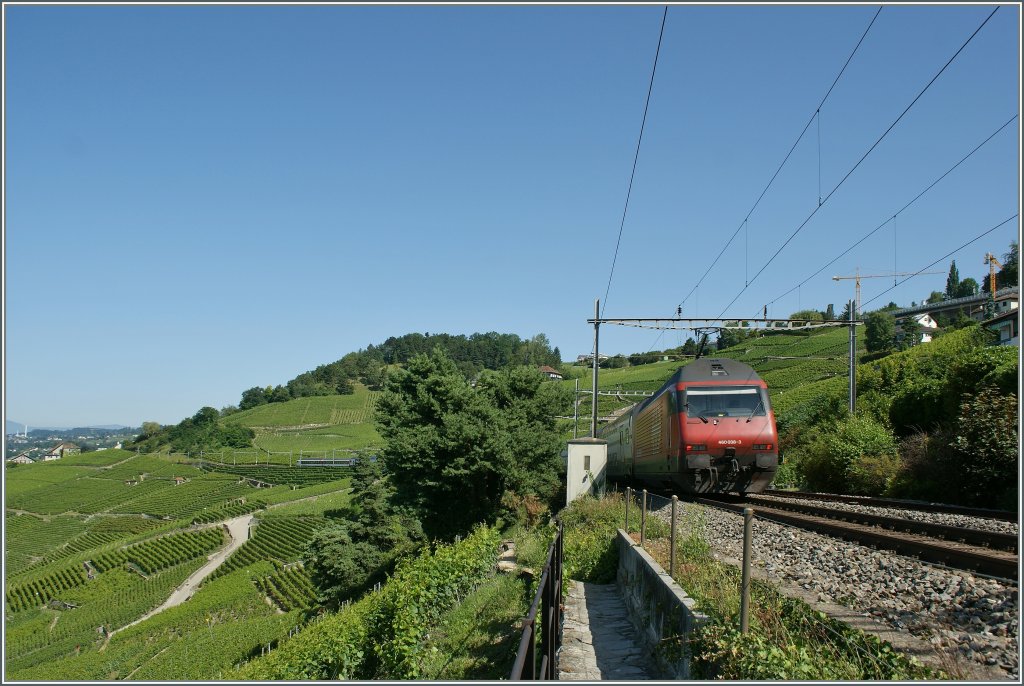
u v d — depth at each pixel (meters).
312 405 169.25
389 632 16.12
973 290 92.38
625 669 8.45
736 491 20.78
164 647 50.44
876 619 6.94
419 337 194.62
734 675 5.40
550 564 7.94
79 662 51.03
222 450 145.38
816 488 29.48
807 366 65.25
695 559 10.12
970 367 23.23
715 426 20.23
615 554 14.93
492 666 10.96
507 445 36.78
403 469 37.38
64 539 104.31
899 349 59.50
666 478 22.66
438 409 37.47
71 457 166.50
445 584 17.80
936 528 11.64
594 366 27.89
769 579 9.15
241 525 94.44
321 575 47.62
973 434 20.02
